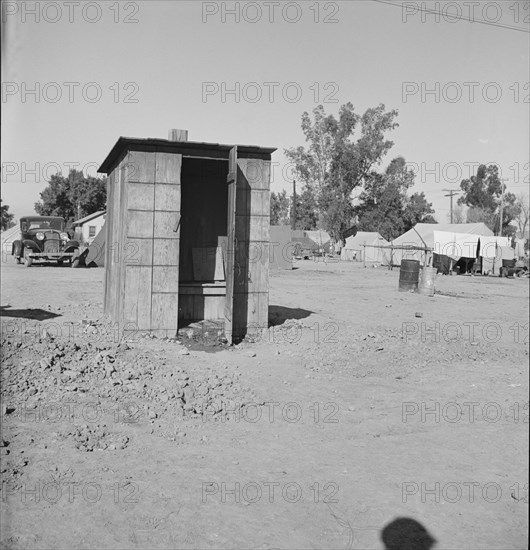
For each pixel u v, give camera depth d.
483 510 4.47
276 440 5.82
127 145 10.15
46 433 5.53
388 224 53.88
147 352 9.02
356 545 3.90
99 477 4.72
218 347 9.92
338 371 8.78
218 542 3.85
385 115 51.25
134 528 3.96
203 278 12.05
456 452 5.66
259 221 10.93
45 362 7.45
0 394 6.45
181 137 10.63
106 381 7.18
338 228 55.19
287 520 4.19
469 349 10.74
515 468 5.30
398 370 9.04
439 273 39.94
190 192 12.28
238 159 10.72
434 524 4.23
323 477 4.97
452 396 7.66
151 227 10.27
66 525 3.94
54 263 31.33
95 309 13.60
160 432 5.83
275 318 13.24
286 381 8.02
